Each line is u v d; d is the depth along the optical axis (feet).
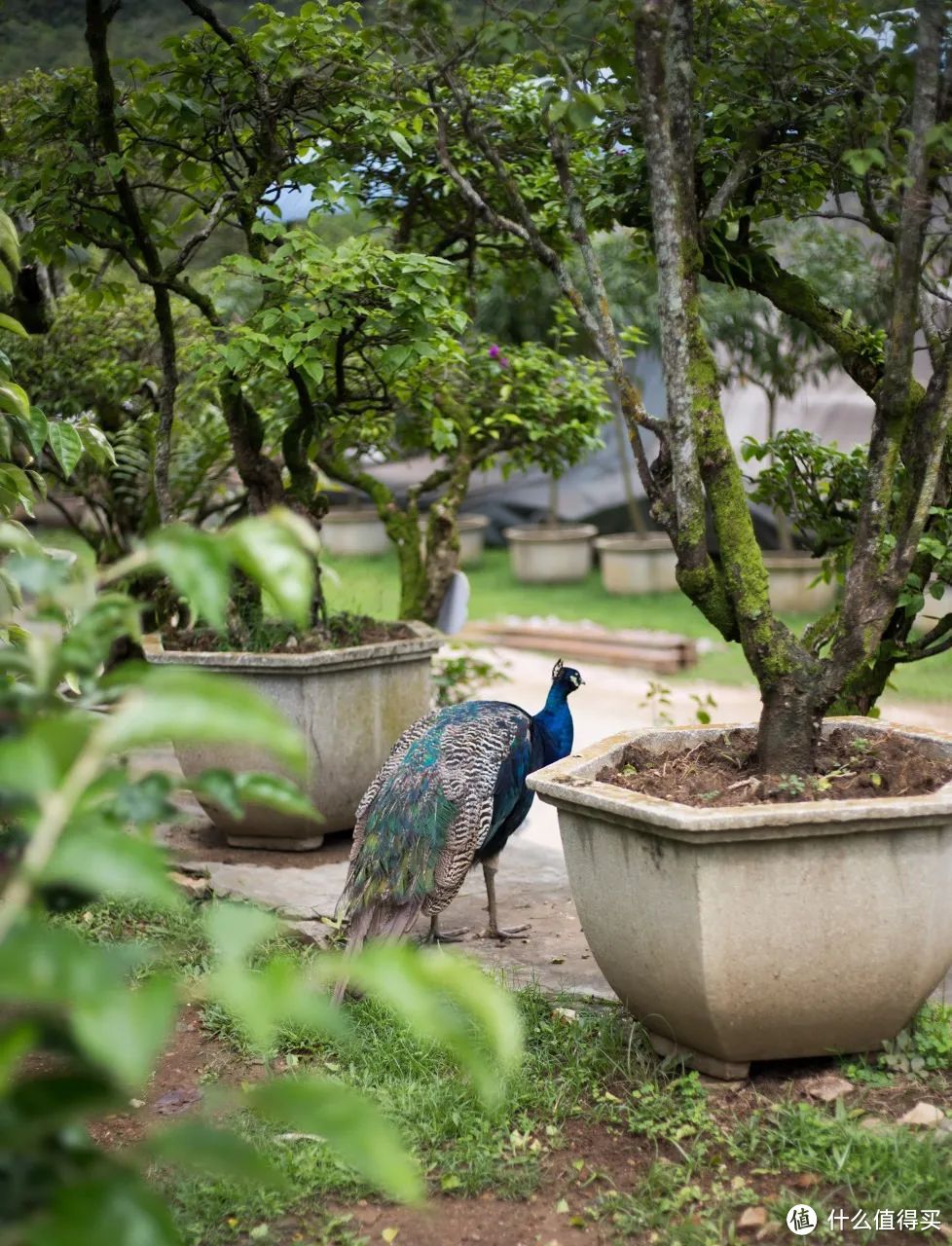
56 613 4.42
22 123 16.92
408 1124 10.62
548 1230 9.41
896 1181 9.53
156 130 17.53
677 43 11.73
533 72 13.76
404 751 14.06
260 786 4.46
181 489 24.62
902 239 10.59
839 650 11.48
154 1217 3.51
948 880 10.52
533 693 32.68
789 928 10.23
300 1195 9.68
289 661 16.89
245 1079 11.52
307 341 15.87
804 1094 10.94
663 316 11.69
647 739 12.90
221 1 19.24
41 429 11.68
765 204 15.11
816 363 35.60
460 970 3.59
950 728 28.66
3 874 4.49
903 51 11.18
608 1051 11.71
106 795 4.42
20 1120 3.67
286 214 21.48
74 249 20.62
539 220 19.85
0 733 4.77
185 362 20.34
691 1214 9.41
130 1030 3.18
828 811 9.94
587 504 54.60
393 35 13.71
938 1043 11.34
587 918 11.40
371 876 13.21
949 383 11.01
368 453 23.70
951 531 14.16
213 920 3.69
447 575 22.34
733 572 11.93
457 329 16.99
